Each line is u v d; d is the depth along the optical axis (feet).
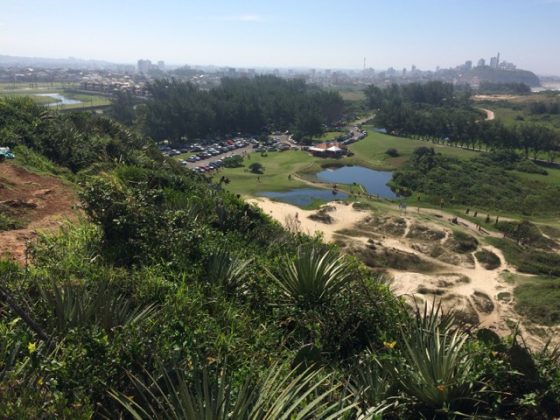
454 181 204.13
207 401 9.40
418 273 108.88
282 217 146.20
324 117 414.82
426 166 229.45
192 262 22.53
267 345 16.12
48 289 15.11
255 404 10.20
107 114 362.12
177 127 311.68
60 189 38.93
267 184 205.57
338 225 141.49
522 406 13.32
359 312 18.51
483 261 118.73
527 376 13.79
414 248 125.59
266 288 21.33
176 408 9.70
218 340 14.74
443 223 146.51
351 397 12.60
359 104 545.03
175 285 18.85
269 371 12.12
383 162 262.47
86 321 13.62
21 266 20.16
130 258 21.91
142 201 25.26
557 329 80.33
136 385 10.06
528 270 115.24
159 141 310.65
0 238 24.30
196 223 27.04
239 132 363.97
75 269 18.97
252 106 365.20
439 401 12.62
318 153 279.28
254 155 282.77
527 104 508.12
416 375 13.14
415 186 203.00
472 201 181.06
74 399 10.20
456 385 12.80
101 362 11.41
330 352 16.42
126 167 38.50
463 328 17.69
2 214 29.01
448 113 380.17
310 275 20.06
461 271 111.55
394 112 370.32
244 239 30.60
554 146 284.20
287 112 390.83
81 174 47.60
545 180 219.82
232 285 21.68
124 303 15.61
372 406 12.02
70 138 65.26
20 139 57.36
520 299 93.86
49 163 53.36
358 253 116.06
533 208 175.63
